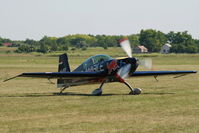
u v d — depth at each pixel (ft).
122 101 146.00
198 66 494.18
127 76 169.48
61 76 163.84
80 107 131.64
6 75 317.22
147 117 112.37
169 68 441.68
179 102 141.59
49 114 118.42
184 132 94.17
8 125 102.32
